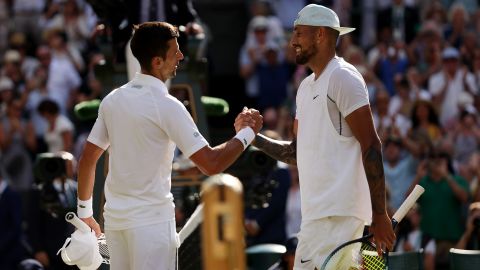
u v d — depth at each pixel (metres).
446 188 25.92
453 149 31.11
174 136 14.18
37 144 35.34
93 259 15.12
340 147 14.62
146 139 14.14
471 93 34.97
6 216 26.81
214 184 10.60
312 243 14.74
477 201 26.33
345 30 14.84
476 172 28.11
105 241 15.38
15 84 38.34
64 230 24.69
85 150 14.60
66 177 20.95
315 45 14.77
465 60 37.28
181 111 14.23
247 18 42.88
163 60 14.41
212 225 10.61
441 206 25.83
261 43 37.59
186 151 14.18
